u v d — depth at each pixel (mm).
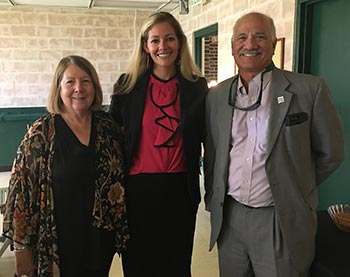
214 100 1698
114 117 1831
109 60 6648
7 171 5227
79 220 1547
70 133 1562
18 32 6145
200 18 5148
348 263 1512
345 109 2561
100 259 1605
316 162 1573
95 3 5910
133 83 1815
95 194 1567
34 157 1515
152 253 1852
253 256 1573
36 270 1564
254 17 1515
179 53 1826
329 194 2809
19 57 6230
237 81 1622
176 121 1773
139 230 1809
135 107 1777
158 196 1769
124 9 6449
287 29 3006
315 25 2803
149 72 1815
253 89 1536
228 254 1694
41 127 1545
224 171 1600
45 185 1515
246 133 1538
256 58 1510
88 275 1632
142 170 1763
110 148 1654
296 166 1455
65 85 1552
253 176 1503
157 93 1786
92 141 1595
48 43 6312
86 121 1628
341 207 2025
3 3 5883
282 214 1466
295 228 1474
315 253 1593
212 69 5605
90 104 1618
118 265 2686
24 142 1536
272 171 1454
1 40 6105
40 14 6184
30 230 1535
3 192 2914
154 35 1717
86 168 1552
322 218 1985
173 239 1853
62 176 1510
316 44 2811
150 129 1757
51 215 1513
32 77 6348
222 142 1606
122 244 1724
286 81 1481
